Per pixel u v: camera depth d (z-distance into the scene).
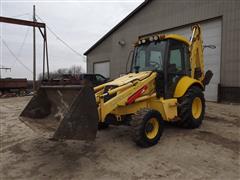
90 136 4.24
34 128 4.71
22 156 5.31
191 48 7.09
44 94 5.43
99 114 4.85
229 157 4.78
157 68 6.24
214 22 12.73
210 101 12.73
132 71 6.77
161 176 4.08
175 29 15.05
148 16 16.97
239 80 11.54
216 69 12.62
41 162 4.92
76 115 4.18
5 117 10.27
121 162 4.71
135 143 5.49
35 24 21.94
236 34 11.62
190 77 6.98
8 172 4.53
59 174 4.34
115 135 6.40
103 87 5.85
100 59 23.50
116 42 20.52
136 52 6.80
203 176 4.03
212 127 6.97
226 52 12.04
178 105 6.31
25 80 28.38
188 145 5.46
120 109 5.51
